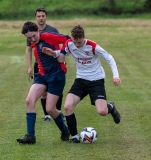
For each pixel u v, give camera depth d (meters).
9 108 23.27
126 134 17.44
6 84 31.83
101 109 15.61
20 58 51.66
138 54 53.72
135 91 28.19
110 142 16.20
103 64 44.03
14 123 19.72
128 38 72.94
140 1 127.94
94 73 16.09
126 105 23.64
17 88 29.98
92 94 16.00
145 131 17.94
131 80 33.03
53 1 131.88
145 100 25.08
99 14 119.94
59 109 19.91
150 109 22.53
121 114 21.36
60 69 16.20
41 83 16.30
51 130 18.28
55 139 16.77
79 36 15.30
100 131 18.02
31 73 19.83
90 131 16.09
